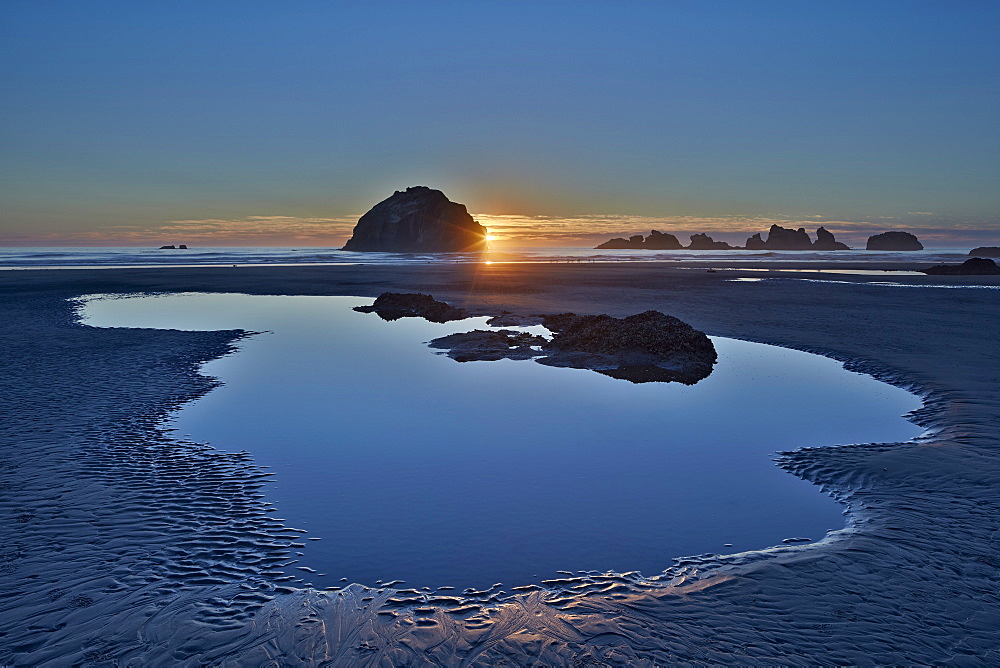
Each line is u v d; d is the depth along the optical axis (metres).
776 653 4.57
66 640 4.74
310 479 8.02
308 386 13.02
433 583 5.61
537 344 18.11
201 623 4.97
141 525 6.62
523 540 6.44
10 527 6.50
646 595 5.39
